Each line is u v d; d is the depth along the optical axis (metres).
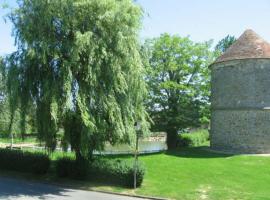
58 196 17.30
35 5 19.69
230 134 33.44
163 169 24.41
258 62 32.50
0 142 52.66
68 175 21.33
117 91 20.09
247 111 32.56
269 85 32.38
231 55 33.75
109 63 19.66
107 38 19.69
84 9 19.50
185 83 41.00
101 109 19.78
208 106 41.25
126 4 19.84
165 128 40.41
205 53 41.09
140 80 21.03
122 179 19.44
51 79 19.77
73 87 19.56
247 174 22.89
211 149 35.84
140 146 52.59
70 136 20.55
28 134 21.78
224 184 20.08
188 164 26.59
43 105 20.11
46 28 19.70
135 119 21.41
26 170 23.42
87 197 17.20
